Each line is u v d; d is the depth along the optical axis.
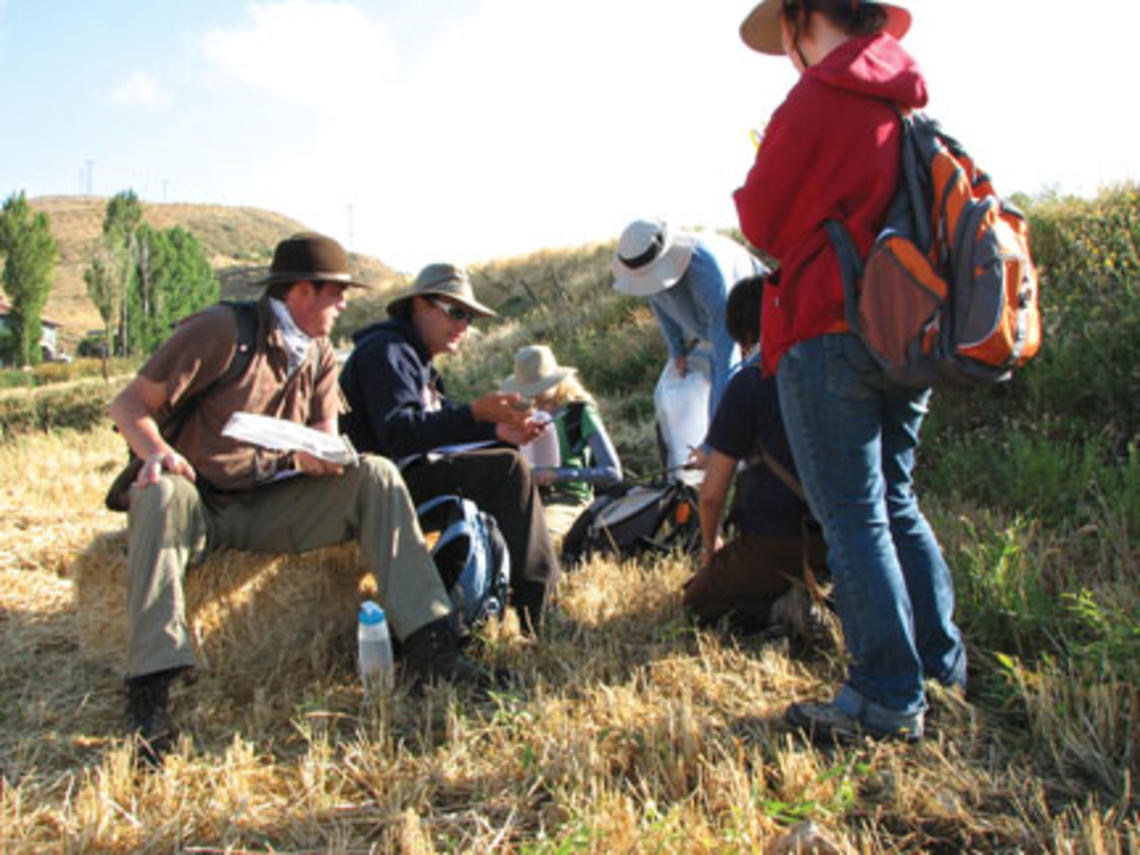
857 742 2.86
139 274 71.81
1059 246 8.05
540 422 4.12
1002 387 6.43
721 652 3.61
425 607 3.38
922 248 2.61
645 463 7.52
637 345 10.86
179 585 3.09
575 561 4.93
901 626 2.84
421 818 2.57
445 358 14.88
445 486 4.07
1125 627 3.14
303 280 3.49
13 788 2.73
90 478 6.92
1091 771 2.65
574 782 2.66
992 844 2.38
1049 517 4.60
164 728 2.98
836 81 2.70
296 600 3.71
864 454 2.85
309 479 3.51
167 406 3.37
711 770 2.61
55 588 4.34
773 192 2.83
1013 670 3.09
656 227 5.16
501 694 3.15
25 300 71.44
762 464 3.74
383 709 3.08
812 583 3.56
